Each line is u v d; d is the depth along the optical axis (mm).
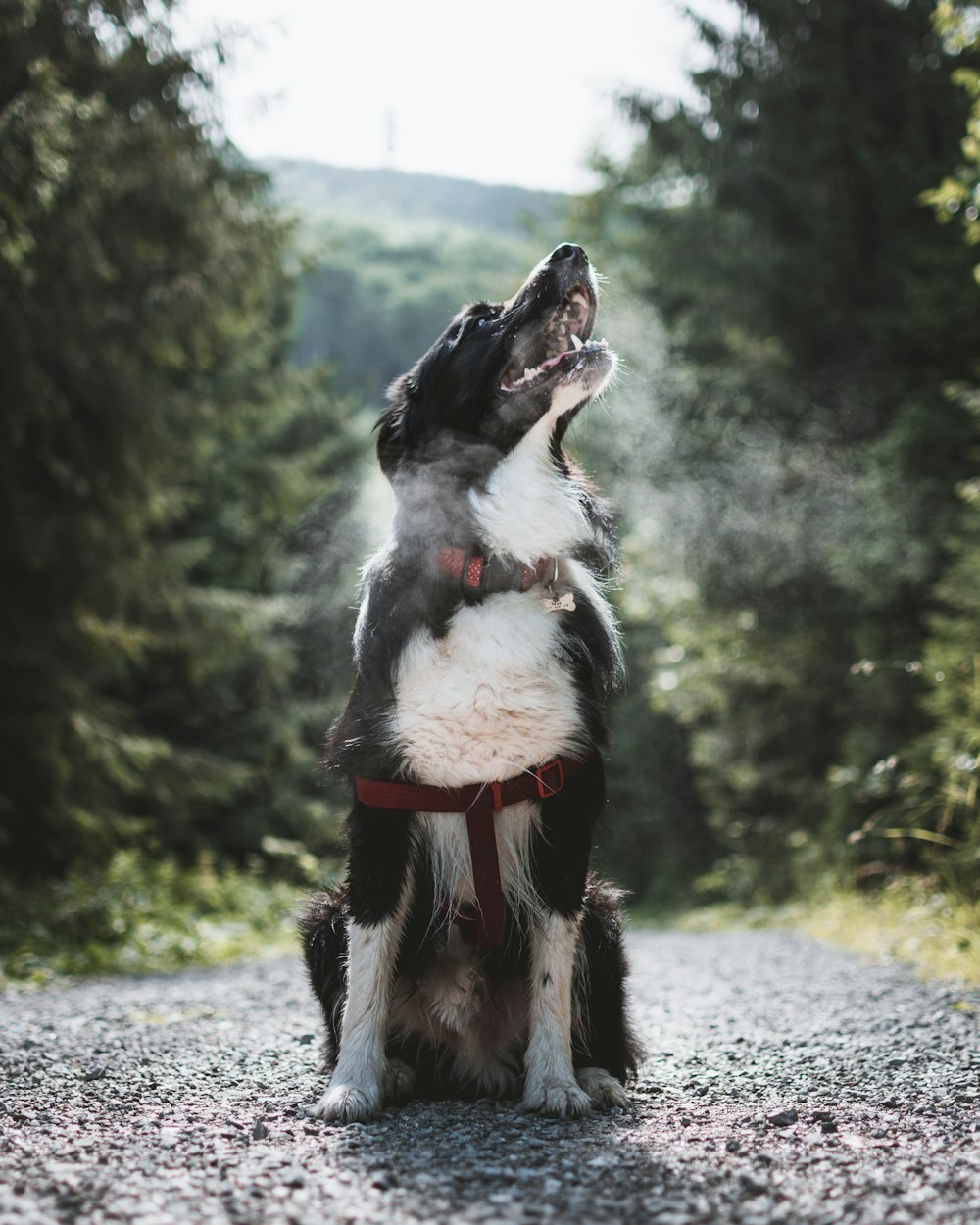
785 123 13883
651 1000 4797
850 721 11703
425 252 87500
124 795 12492
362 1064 2750
